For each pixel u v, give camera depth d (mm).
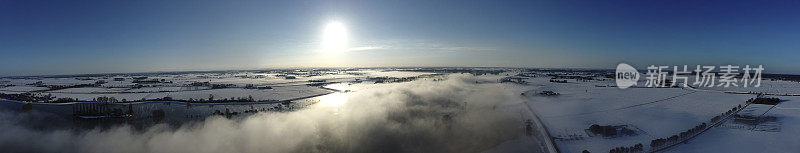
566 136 124312
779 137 115125
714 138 116750
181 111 185500
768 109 165125
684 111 166750
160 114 171000
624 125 136500
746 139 114312
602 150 108812
